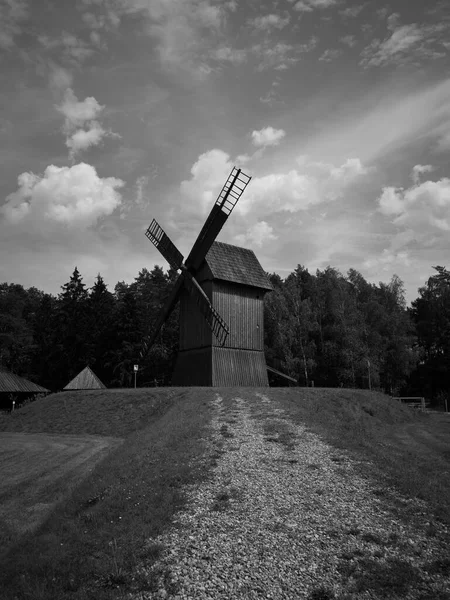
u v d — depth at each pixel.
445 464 17.36
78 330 74.12
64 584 8.49
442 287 76.38
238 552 9.34
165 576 8.52
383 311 65.25
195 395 29.77
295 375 59.28
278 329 61.22
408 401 64.12
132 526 10.66
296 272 84.38
